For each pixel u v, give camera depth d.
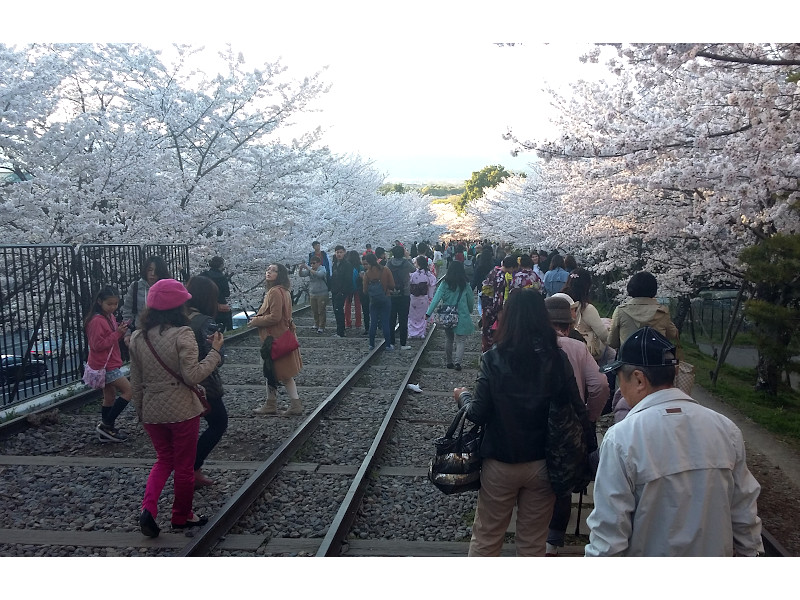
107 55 15.16
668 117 8.92
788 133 6.84
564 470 3.63
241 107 16.58
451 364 12.52
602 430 7.99
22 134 11.19
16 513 5.58
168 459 5.21
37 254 9.41
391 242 44.66
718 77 7.95
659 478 2.50
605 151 8.28
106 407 7.48
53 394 9.43
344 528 5.29
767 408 9.24
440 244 45.31
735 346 15.23
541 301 3.74
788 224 7.55
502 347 3.71
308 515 5.69
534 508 3.84
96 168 13.03
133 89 15.67
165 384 4.98
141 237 13.76
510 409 3.69
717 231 9.21
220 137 16.94
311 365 12.79
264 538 5.17
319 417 8.67
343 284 16.36
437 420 8.81
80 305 10.26
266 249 18.77
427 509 5.89
